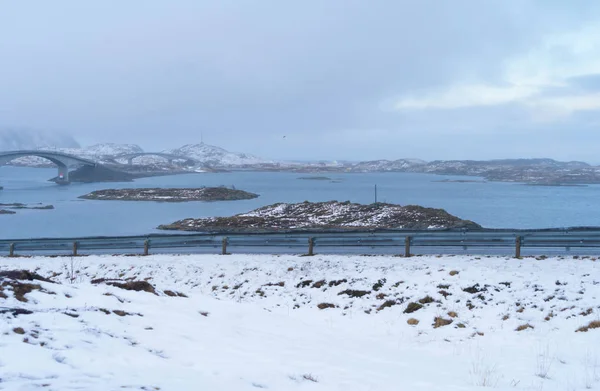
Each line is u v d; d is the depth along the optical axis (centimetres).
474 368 812
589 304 1129
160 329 845
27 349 595
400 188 19462
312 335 1034
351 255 2108
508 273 1467
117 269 1983
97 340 698
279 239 2383
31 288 920
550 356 860
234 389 584
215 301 1207
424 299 1313
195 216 7688
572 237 1966
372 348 968
